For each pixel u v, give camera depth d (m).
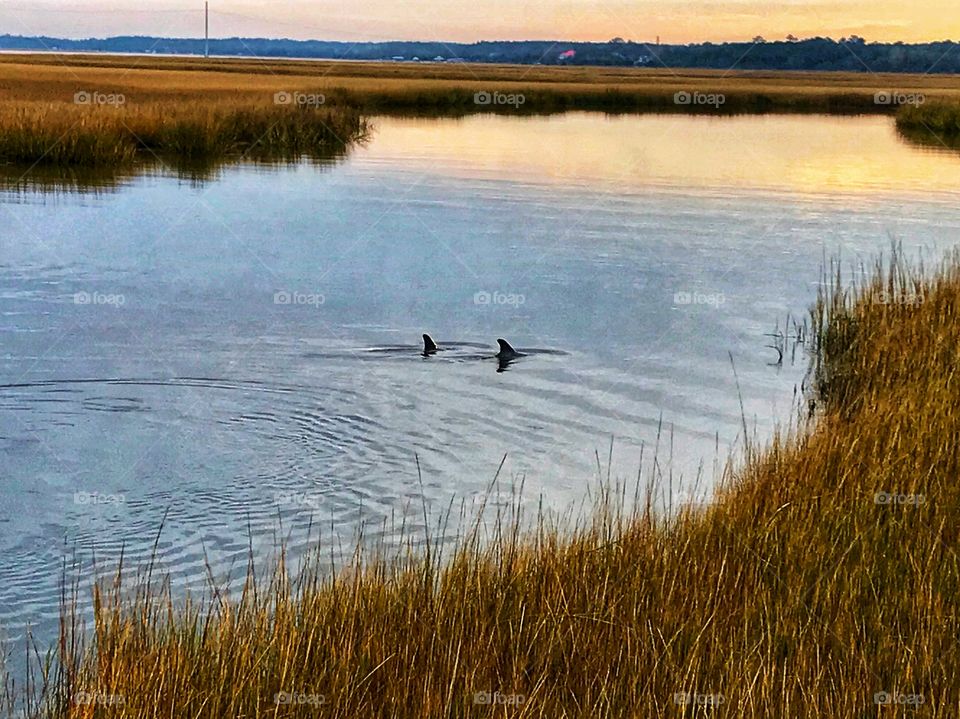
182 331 16.06
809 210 28.16
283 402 13.11
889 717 6.23
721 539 8.23
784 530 8.30
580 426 12.59
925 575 7.52
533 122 55.94
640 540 8.20
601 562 7.93
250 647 6.66
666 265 21.39
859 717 6.30
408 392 13.62
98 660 6.59
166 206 26.56
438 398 13.41
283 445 11.77
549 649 6.81
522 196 29.52
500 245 22.94
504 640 6.97
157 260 20.81
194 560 9.08
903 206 29.05
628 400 13.54
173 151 37.72
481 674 6.61
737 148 43.19
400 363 14.88
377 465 11.30
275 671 6.54
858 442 9.68
